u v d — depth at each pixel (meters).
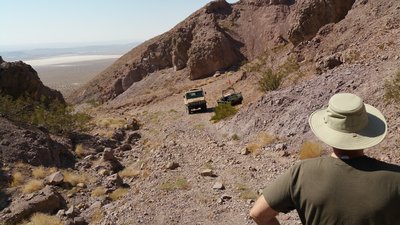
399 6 27.52
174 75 78.44
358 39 28.05
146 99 56.19
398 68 15.56
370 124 2.43
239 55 74.81
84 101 92.94
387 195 2.17
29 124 21.69
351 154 2.36
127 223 9.16
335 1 40.75
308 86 19.20
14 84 31.27
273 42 73.31
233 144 18.47
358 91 16.02
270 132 17.58
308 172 2.37
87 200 12.84
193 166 14.60
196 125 28.00
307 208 2.33
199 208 9.65
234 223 8.57
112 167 17.53
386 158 11.02
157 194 11.14
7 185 13.94
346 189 2.22
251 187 11.10
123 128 29.80
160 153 17.88
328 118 2.45
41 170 15.48
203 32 77.25
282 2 82.81
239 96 35.03
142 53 90.19
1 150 16.50
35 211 11.34
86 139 22.94
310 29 42.25
